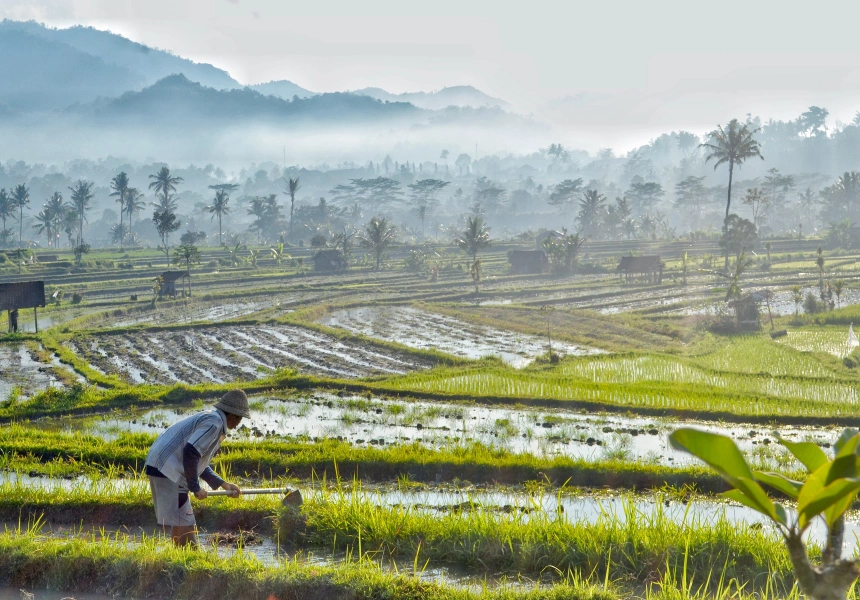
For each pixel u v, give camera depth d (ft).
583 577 24.79
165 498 23.13
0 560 21.44
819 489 5.89
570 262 295.07
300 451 53.11
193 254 290.97
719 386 90.94
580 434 66.23
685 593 21.18
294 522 28.48
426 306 193.67
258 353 126.11
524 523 29.17
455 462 49.32
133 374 108.06
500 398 83.05
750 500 6.36
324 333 147.23
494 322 161.38
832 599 6.00
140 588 20.53
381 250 329.93
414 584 19.74
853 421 71.82
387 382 93.61
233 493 24.48
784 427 70.79
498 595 19.24
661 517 27.71
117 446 55.01
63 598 20.33
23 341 140.46
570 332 150.30
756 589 23.61
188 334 149.89
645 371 102.42
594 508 40.83
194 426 22.97
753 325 150.71
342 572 20.51
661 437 65.41
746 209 643.86
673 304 188.96
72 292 248.52
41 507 33.27
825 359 111.45
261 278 287.48
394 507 30.35
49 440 56.24
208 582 20.31
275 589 19.77
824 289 214.69
